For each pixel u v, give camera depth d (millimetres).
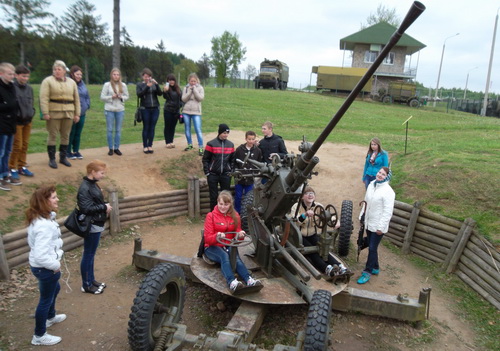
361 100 33562
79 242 6477
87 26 39625
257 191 5270
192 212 8266
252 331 4062
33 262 3809
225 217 4730
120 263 6105
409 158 10117
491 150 10094
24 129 6871
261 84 37656
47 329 4398
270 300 4309
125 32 49219
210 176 7598
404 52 38594
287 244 4969
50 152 7609
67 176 7609
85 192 4723
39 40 31609
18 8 29594
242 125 16125
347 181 10031
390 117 23297
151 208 7766
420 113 26500
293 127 17016
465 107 37844
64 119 7617
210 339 3662
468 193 7219
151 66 61125
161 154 9703
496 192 6938
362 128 17875
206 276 4688
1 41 28781
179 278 4281
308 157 4309
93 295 5160
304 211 5863
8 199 6332
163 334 3812
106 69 53281
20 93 6469
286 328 4719
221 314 4926
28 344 4113
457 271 6227
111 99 8891
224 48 48125
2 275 5172
